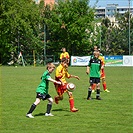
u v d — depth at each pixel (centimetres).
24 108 1544
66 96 1972
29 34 7169
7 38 6969
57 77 1468
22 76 3638
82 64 6381
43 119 1287
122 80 3108
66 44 7375
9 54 7138
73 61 6425
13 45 7194
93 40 7425
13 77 3491
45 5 9094
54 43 7438
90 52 7431
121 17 9162
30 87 2484
